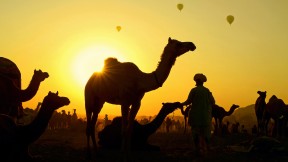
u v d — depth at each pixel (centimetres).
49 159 952
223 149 1149
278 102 1791
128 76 930
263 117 1839
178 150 1190
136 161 938
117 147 1209
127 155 884
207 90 989
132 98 922
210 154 1041
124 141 891
